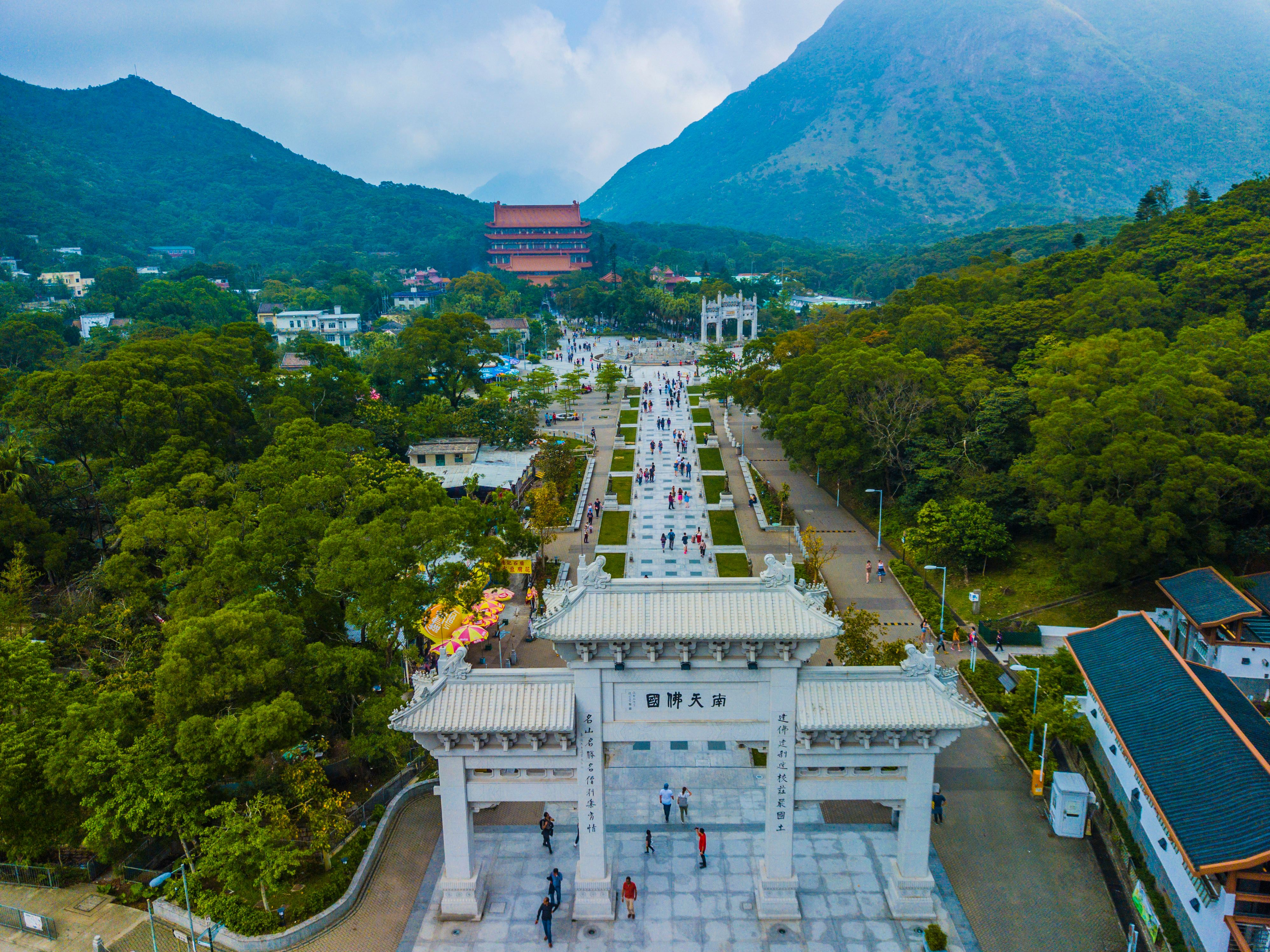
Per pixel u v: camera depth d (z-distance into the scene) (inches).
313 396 4564.5
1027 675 2358.5
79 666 2495.1
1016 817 1962.4
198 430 3454.7
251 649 1873.8
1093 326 4325.8
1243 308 4234.7
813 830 1919.3
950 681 1593.3
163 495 2741.1
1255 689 2357.3
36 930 1628.9
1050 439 3129.9
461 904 1663.4
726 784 2102.6
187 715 1835.6
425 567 2319.1
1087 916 1662.2
